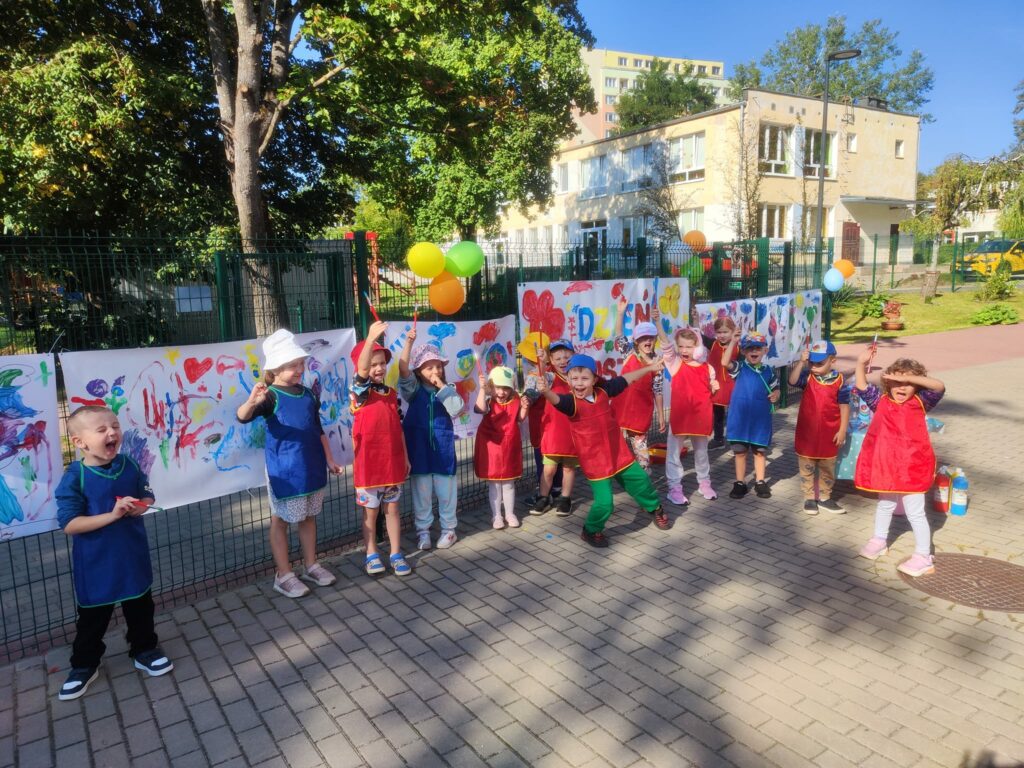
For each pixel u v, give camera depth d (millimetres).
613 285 7258
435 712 3301
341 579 4828
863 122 31172
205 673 3695
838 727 3117
